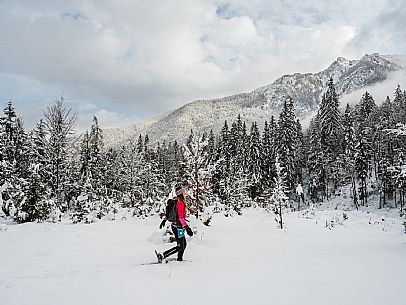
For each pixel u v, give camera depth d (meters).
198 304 4.16
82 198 18.64
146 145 67.69
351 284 4.99
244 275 5.71
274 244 11.66
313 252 8.76
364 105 68.44
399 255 7.69
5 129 27.14
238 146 59.28
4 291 4.44
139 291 4.60
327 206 53.78
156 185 32.44
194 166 16.67
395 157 45.47
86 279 5.15
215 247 10.38
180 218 7.38
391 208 47.16
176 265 6.63
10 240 10.52
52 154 22.12
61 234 11.82
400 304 4.08
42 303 3.96
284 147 53.56
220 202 28.25
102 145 40.62
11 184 20.02
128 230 13.17
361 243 11.94
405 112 59.31
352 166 52.97
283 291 4.71
